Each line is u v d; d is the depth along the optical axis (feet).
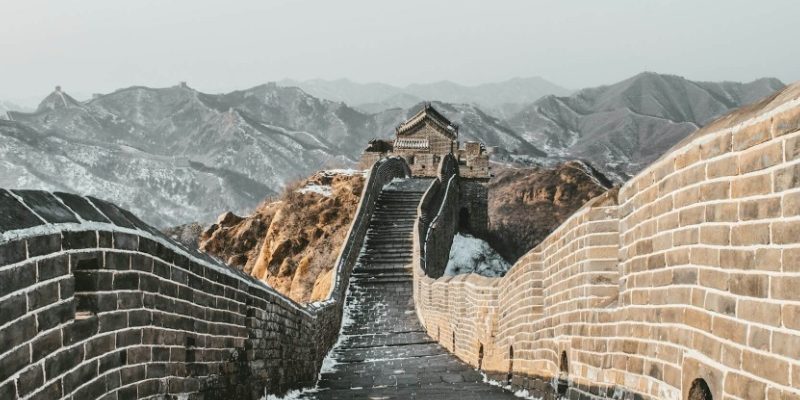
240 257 115.14
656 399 19.03
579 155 634.84
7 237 12.16
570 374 27.25
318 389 42.45
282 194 126.41
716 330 15.38
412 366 51.06
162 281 19.79
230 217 124.98
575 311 26.73
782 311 12.75
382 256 92.17
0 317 11.85
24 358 12.69
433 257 100.48
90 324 15.58
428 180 135.74
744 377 14.03
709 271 15.84
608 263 24.77
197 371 22.61
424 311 70.64
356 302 78.59
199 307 22.89
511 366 39.11
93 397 15.62
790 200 12.55
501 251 173.68
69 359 14.55
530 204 254.47
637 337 20.63
